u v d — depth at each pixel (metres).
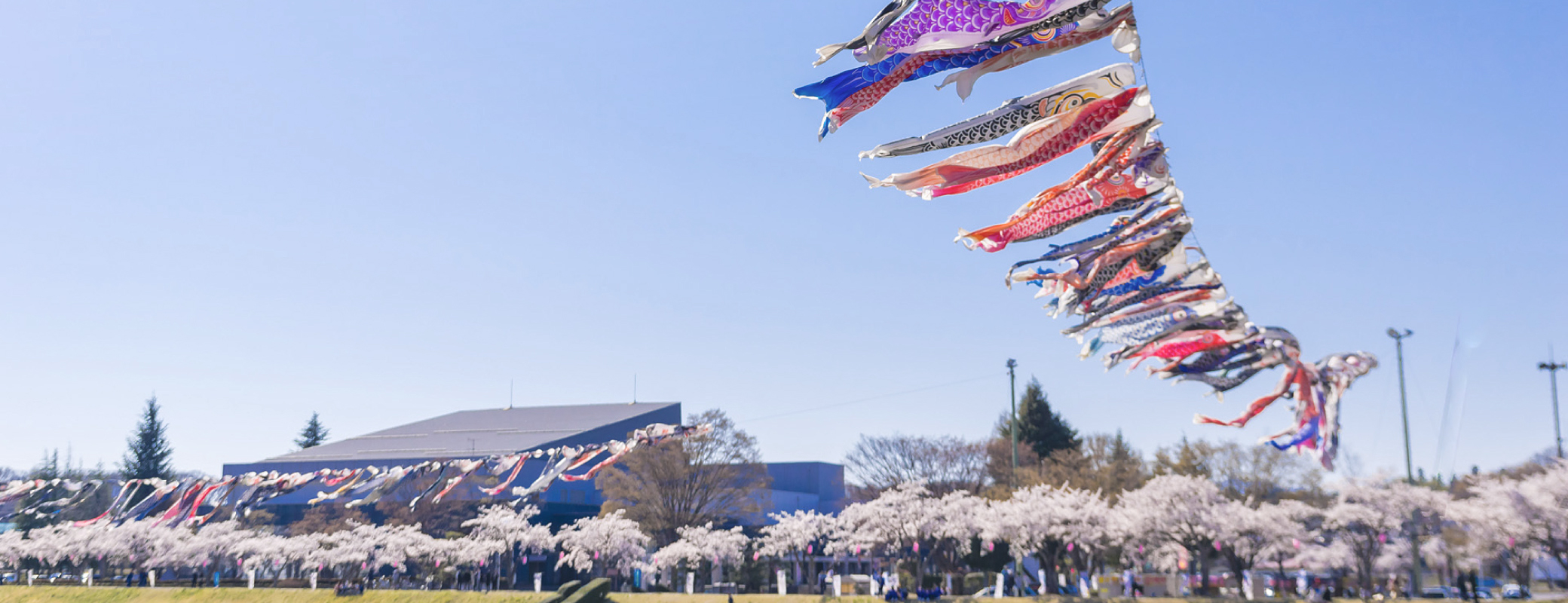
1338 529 54.94
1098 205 11.83
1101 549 56.62
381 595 50.06
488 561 65.75
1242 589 48.28
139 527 62.34
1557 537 45.84
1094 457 78.12
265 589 53.56
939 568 61.22
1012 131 10.09
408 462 80.44
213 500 34.25
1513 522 46.94
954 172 10.66
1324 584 52.53
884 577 49.59
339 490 33.59
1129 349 16.42
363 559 60.19
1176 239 12.88
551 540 63.75
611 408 102.94
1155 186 11.62
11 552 62.91
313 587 56.81
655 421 98.81
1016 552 55.00
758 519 78.88
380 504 72.88
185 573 72.62
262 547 61.44
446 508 70.75
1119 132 10.49
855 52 8.93
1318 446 17.31
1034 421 89.00
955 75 9.38
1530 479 47.81
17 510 35.75
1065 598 46.28
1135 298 14.45
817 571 76.19
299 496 81.00
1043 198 11.91
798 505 91.69
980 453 76.19
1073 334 15.06
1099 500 58.31
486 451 80.19
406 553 60.88
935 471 75.06
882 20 8.80
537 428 92.12
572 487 80.88
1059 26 8.95
